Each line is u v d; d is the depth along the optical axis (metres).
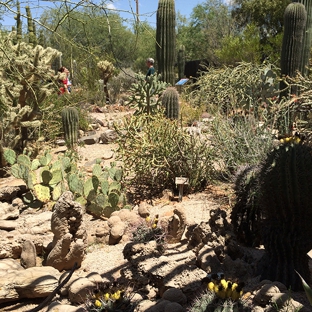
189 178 5.93
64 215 3.88
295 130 6.39
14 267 3.83
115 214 4.80
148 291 3.21
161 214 5.11
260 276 3.21
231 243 3.50
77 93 12.08
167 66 12.16
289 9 9.39
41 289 3.32
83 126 10.12
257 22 27.09
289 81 9.06
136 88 8.95
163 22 11.84
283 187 2.94
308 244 3.05
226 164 5.88
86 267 3.86
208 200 5.53
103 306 2.66
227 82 10.09
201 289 2.98
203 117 9.60
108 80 14.96
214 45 30.02
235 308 2.37
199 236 3.66
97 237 4.50
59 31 3.91
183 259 3.48
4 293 3.30
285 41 9.44
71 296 3.21
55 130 9.32
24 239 4.22
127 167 6.25
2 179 6.82
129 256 3.41
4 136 8.03
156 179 6.13
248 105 7.66
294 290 3.05
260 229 3.43
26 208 5.35
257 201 3.76
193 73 24.48
